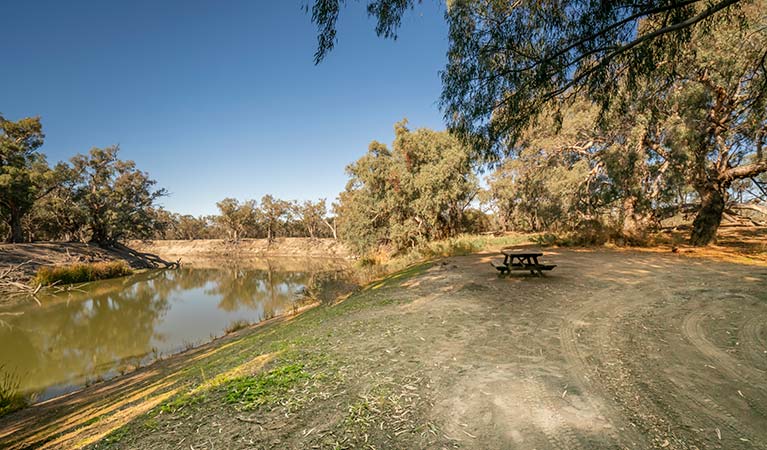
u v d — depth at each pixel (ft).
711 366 11.72
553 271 32.17
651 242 53.83
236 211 277.03
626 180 54.60
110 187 160.35
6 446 14.39
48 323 55.88
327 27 14.55
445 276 33.47
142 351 39.60
